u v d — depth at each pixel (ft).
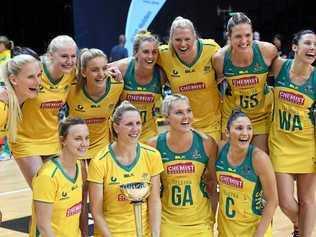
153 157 22.47
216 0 78.07
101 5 68.13
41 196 20.26
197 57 25.49
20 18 78.33
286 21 87.25
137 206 21.44
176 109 22.57
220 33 78.48
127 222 22.09
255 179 22.68
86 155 25.80
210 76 25.77
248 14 82.74
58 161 20.83
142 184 21.62
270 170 22.50
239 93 25.48
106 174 21.94
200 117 26.37
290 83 24.52
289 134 24.85
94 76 24.26
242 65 24.94
